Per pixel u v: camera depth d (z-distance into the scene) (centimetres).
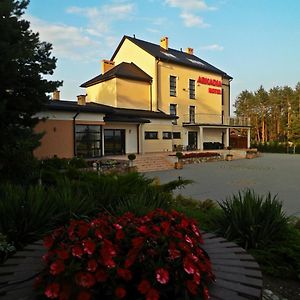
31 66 1005
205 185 1327
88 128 2094
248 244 432
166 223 233
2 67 844
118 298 190
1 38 886
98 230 221
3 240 343
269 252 409
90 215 443
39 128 1802
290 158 3192
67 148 1934
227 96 4069
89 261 194
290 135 5056
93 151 2125
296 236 449
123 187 524
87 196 490
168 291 196
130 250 205
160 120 2872
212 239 330
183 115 3331
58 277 191
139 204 439
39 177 647
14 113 951
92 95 3122
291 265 394
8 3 882
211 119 3650
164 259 204
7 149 679
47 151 1838
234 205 484
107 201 493
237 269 249
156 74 3073
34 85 1006
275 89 6706
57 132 1889
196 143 3428
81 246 202
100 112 2098
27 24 999
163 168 2070
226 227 462
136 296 197
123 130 2495
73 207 430
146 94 3077
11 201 414
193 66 3403
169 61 3167
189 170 2002
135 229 230
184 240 223
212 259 271
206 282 213
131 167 1697
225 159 2869
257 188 1243
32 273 234
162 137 2888
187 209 582
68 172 639
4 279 225
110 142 2408
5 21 886
